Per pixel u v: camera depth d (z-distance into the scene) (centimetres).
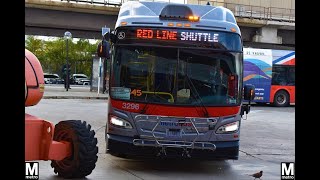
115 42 830
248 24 4534
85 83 6406
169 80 817
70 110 1958
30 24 3931
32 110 1880
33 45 6412
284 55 2911
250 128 1647
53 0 3759
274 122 1884
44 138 640
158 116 800
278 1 5200
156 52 825
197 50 829
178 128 802
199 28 834
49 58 6481
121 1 3959
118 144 803
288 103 2916
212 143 806
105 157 957
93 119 1658
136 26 827
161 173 825
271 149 1192
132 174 802
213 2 4909
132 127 802
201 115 808
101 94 3177
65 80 4106
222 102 822
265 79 2877
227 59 836
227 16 875
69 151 696
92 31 4444
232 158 819
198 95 816
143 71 820
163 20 835
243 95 937
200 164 937
